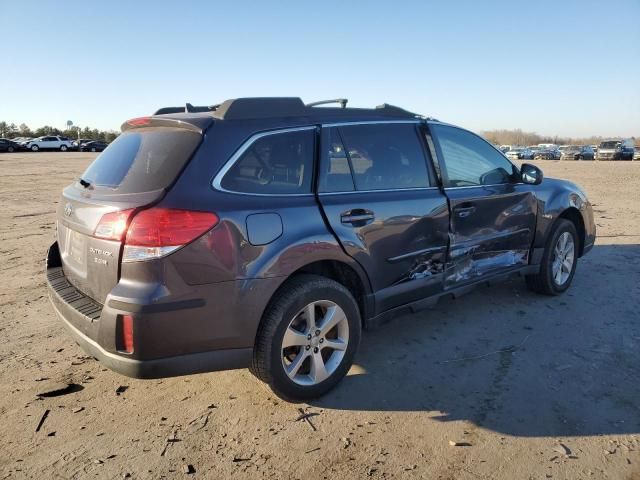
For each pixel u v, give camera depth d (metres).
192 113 3.22
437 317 4.54
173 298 2.57
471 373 3.52
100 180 3.05
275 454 2.67
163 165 2.77
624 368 3.56
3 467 2.56
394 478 2.48
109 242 2.64
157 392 3.31
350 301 3.25
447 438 2.80
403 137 3.79
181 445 2.75
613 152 45.28
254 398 3.24
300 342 3.05
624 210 10.88
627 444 2.72
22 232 8.75
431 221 3.75
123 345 2.58
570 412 3.03
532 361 3.68
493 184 4.40
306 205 3.09
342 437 2.82
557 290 5.02
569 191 5.08
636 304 4.80
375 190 3.50
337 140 3.37
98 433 2.86
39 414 3.04
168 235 2.55
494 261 4.37
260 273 2.81
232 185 2.82
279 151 3.07
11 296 5.16
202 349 2.72
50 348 3.94
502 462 2.59
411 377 3.48
